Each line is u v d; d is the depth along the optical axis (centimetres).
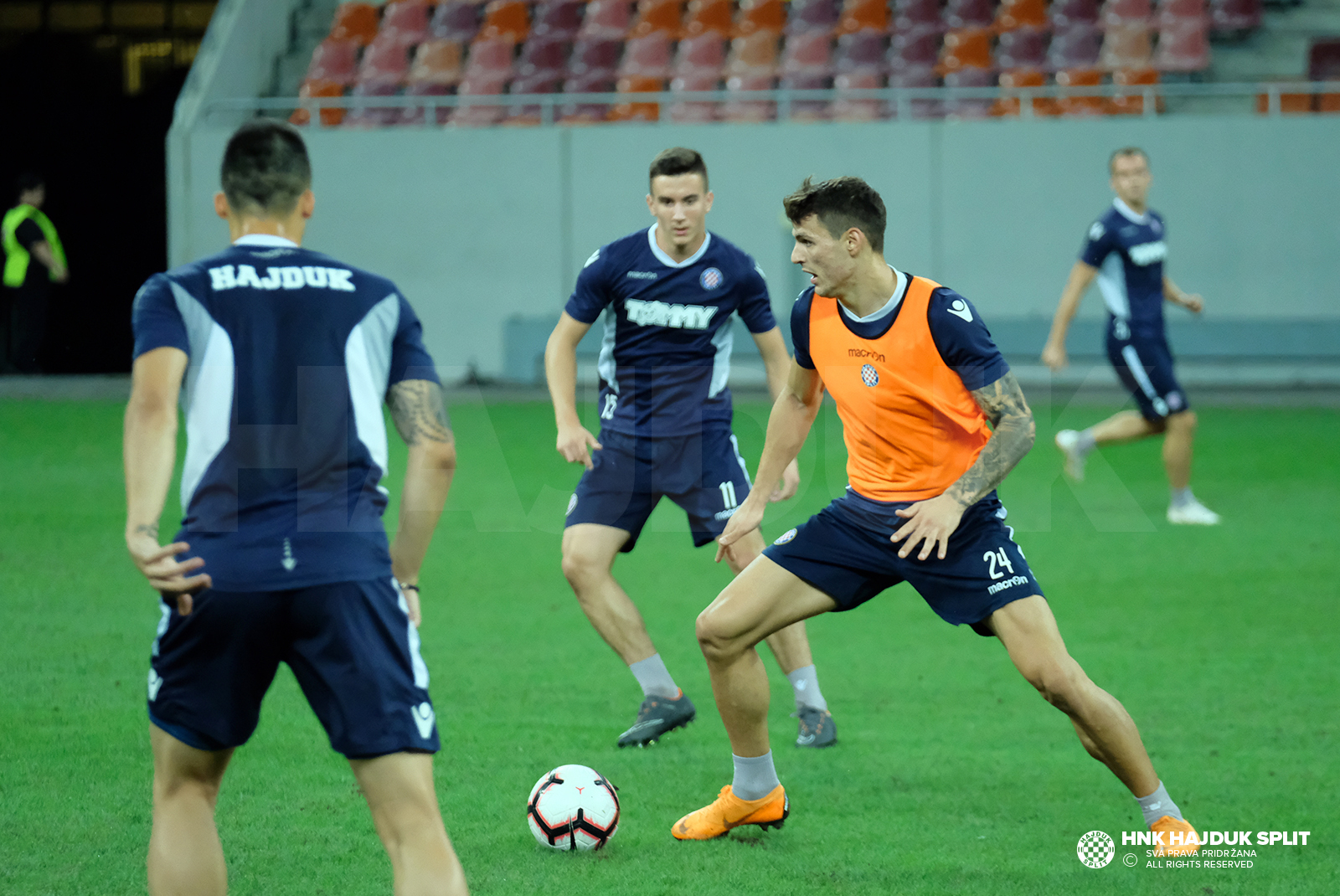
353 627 951
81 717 1727
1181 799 1472
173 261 5878
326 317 980
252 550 941
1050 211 5828
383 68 6794
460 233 6088
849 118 6266
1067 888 1241
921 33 6550
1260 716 1770
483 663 2052
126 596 2402
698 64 6588
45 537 2891
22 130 7425
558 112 6481
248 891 1220
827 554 1314
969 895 1222
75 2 7681
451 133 6044
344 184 6100
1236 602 2409
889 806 1462
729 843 1352
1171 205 5772
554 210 6044
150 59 7756
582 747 1659
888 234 5947
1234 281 5766
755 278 1805
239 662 960
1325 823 1400
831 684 1955
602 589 1708
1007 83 6341
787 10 6938
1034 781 1540
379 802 965
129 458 912
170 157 5875
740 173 5950
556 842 1321
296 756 1600
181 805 995
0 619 2236
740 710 1324
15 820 1378
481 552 2917
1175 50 6375
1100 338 5719
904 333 1265
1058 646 1246
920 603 2506
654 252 1761
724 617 1305
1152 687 1902
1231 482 3681
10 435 4369
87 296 7081
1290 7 6581
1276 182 5706
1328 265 5712
